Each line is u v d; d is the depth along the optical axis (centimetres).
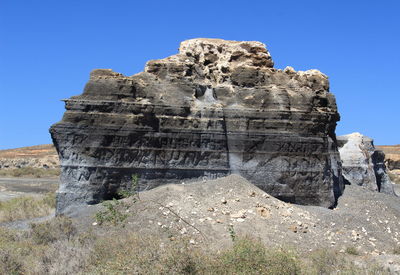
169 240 1532
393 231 2089
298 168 2359
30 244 1666
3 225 2178
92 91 2255
